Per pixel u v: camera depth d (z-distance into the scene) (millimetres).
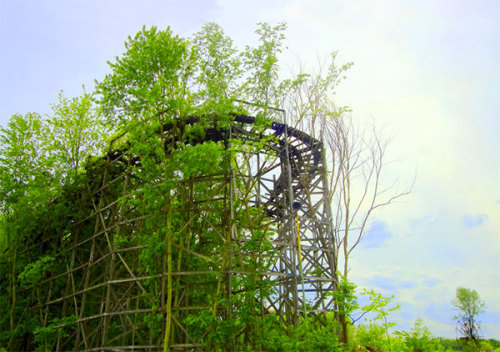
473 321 28797
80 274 24422
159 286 17672
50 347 21531
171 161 15523
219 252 18156
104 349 17266
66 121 24969
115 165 23844
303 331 14234
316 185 22484
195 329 16172
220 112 18672
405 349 15172
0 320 21922
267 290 15312
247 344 15750
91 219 24578
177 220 15656
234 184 17734
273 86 22109
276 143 20594
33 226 23109
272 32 21719
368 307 14406
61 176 24203
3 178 21531
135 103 15883
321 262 21141
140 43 17141
